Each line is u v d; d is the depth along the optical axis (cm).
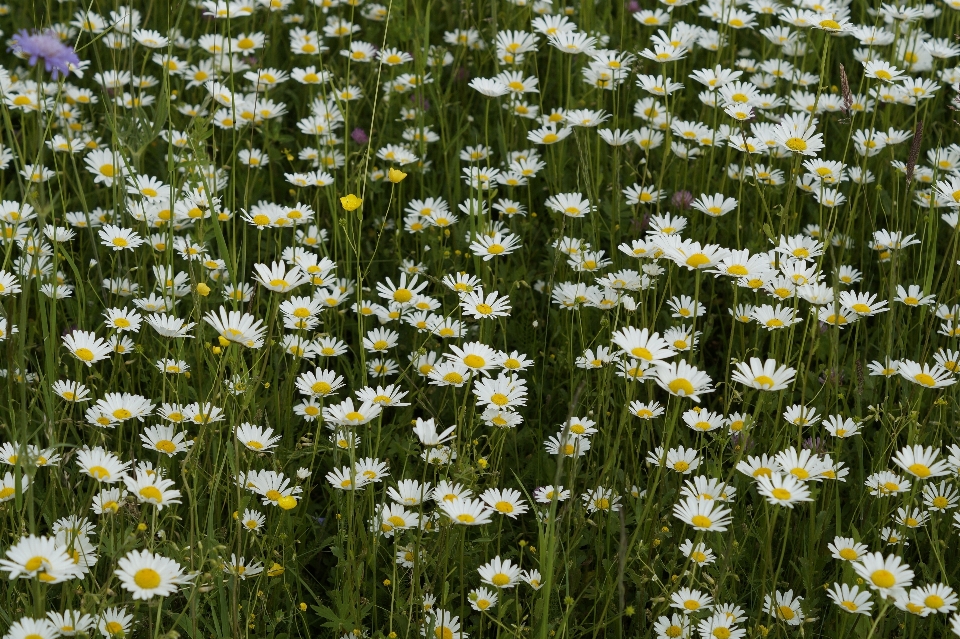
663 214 546
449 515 311
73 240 530
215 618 317
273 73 609
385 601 364
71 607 284
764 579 331
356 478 350
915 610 295
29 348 425
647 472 412
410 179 581
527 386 465
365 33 694
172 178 427
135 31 601
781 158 559
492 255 450
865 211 543
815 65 635
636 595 359
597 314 485
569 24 616
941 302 471
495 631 358
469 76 659
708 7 627
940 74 609
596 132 578
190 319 464
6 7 694
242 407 339
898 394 441
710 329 454
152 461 399
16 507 313
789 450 328
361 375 446
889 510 377
